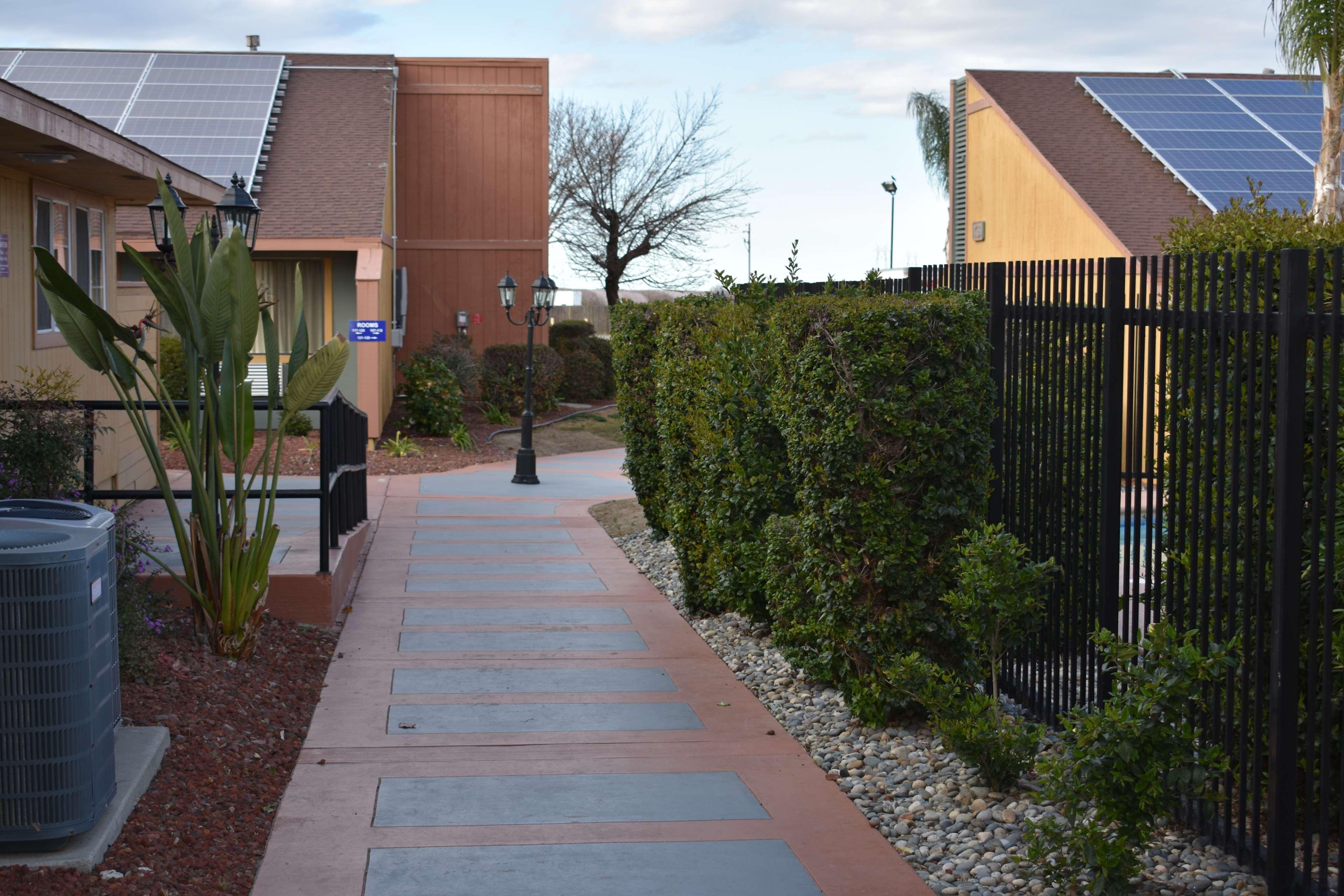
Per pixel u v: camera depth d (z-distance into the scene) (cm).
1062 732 570
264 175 2147
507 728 611
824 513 610
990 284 652
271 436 681
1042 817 477
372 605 905
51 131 688
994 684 530
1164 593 520
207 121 2255
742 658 759
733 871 439
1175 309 483
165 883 402
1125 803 404
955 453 587
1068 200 1936
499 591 970
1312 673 384
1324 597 385
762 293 869
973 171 2311
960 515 589
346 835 463
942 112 3466
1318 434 383
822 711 640
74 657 399
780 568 695
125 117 2262
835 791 525
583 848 457
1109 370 532
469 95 2498
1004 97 2191
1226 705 437
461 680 702
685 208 3419
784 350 642
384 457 1917
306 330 701
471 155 2508
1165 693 401
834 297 629
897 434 580
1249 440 418
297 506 1210
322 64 2514
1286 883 395
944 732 515
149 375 1377
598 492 1658
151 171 937
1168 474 525
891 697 590
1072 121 2122
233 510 698
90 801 407
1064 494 589
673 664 752
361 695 664
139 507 1180
